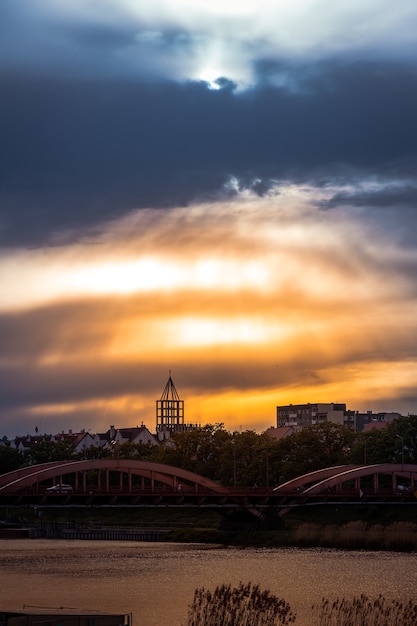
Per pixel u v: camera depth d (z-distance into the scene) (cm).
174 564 13188
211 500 18038
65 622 6394
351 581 11256
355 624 7300
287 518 19675
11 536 19550
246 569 12512
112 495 16838
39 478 16812
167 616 8906
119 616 6506
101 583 11212
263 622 6844
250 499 18200
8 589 10731
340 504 19425
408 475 19775
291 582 11188
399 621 7225
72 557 14300
